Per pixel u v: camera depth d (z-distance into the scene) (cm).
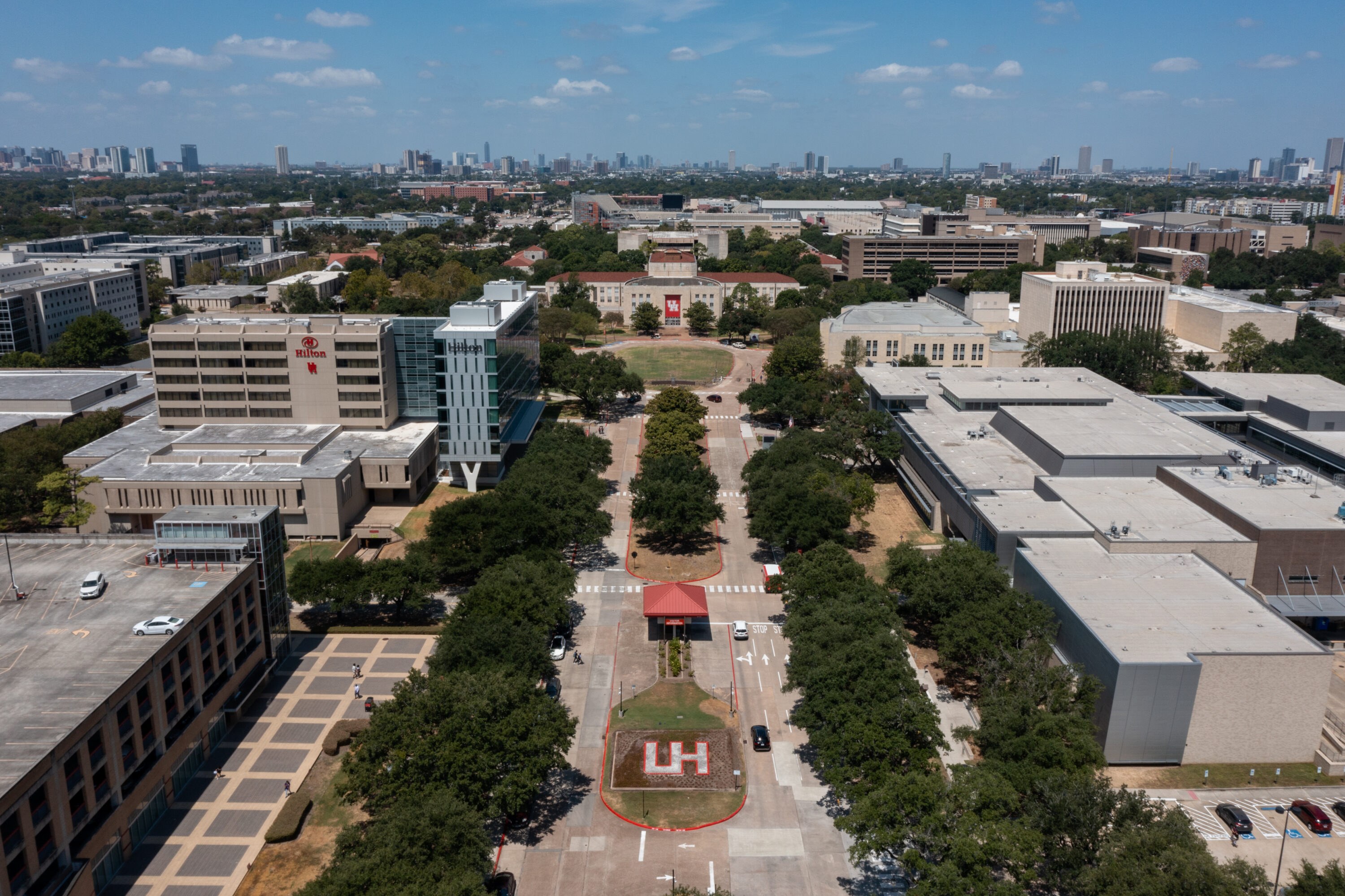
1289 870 9231
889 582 14000
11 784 7931
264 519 12812
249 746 11469
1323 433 18988
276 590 13262
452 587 16025
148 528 18112
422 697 10019
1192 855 7869
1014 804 8688
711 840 9888
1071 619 11888
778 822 10169
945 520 17938
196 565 12688
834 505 15862
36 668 9981
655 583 16300
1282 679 10744
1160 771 10894
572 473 17975
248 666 12462
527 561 13988
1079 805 8638
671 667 13325
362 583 14050
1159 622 11625
